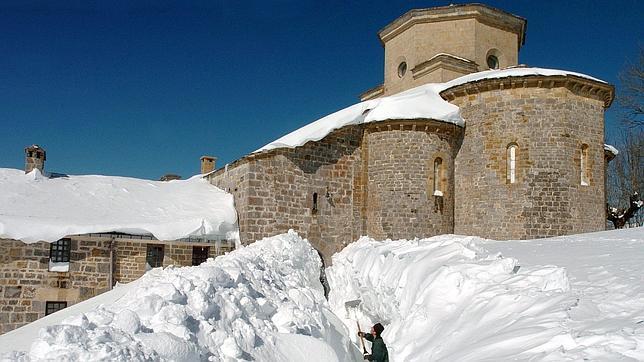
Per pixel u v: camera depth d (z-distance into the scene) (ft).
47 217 55.31
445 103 69.92
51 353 19.06
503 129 64.69
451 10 83.82
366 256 48.70
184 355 21.77
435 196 65.67
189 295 26.89
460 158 68.13
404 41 89.25
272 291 36.73
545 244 42.80
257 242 53.11
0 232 51.31
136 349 20.35
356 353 38.63
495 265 31.07
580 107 64.08
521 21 86.53
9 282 52.01
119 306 25.43
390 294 38.04
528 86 63.82
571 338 19.52
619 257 32.58
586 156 64.44
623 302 23.09
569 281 27.12
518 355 19.77
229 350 24.50
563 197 61.77
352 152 68.59
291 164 63.98
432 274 33.24
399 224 64.75
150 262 59.00
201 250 61.57
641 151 108.47
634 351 17.65
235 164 66.28
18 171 68.08
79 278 54.65
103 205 62.13
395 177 65.62
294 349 28.91
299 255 51.88
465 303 29.09
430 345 26.76
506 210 63.36
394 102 69.51
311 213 64.80
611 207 109.91
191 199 67.77
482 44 84.02
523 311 24.90
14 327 51.72
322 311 40.22
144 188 71.00
